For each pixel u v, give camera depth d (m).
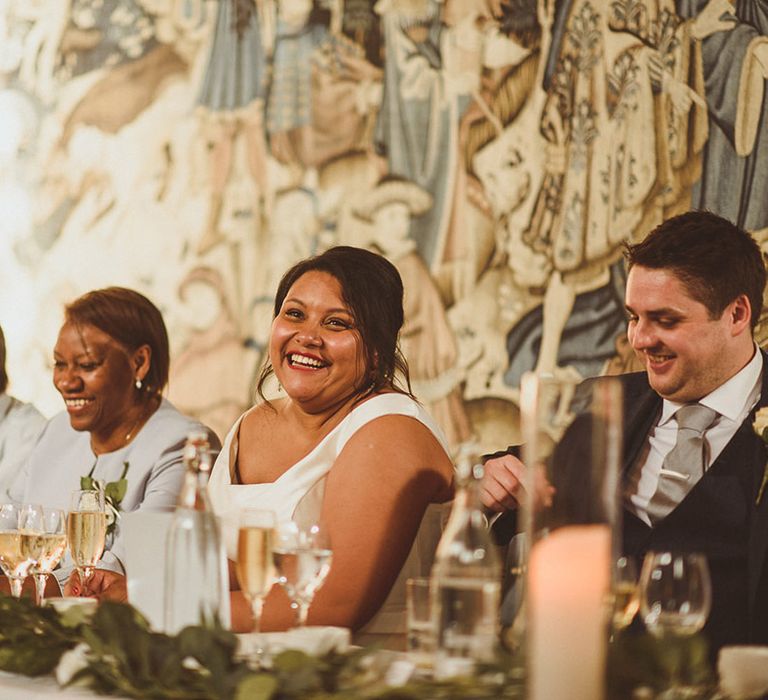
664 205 4.04
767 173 3.82
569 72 4.28
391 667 1.54
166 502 3.54
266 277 5.12
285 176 5.06
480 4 4.51
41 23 5.74
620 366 4.12
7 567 2.40
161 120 5.42
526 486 1.25
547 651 1.16
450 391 4.53
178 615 1.71
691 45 3.99
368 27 4.82
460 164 4.55
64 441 3.98
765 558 2.58
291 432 2.94
